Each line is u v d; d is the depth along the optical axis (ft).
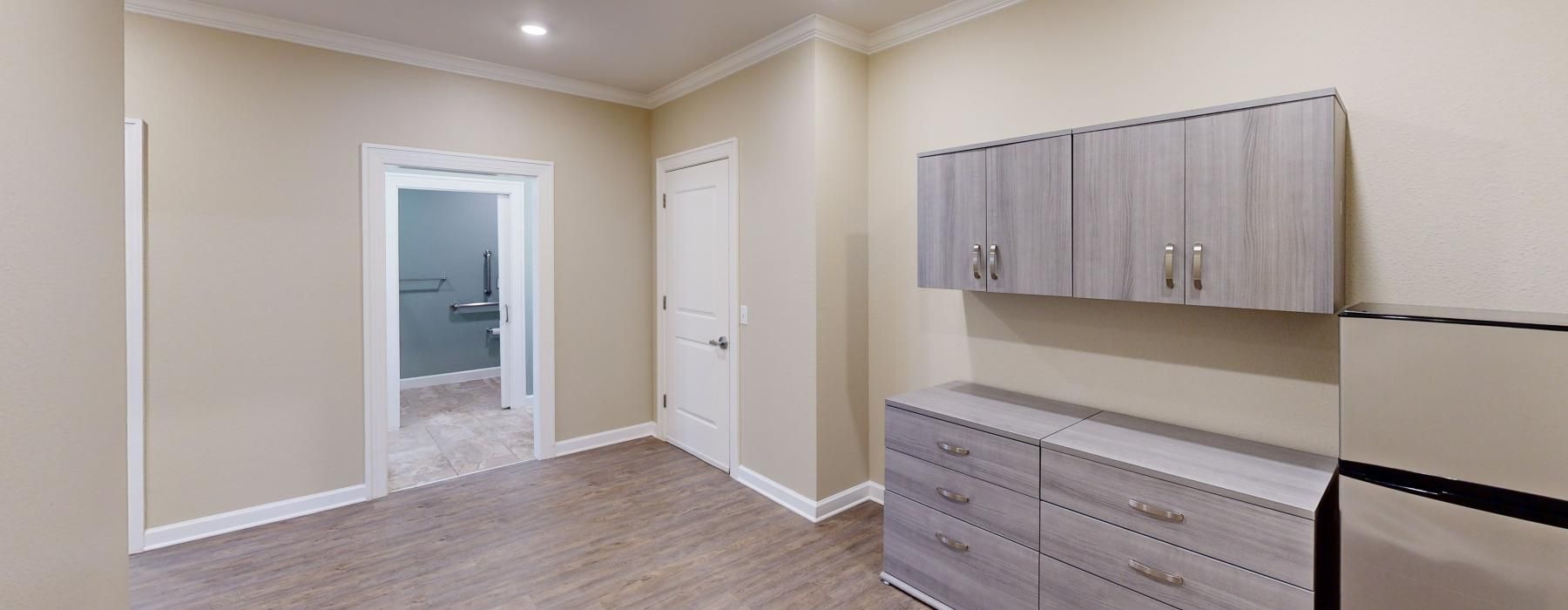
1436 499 4.50
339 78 10.76
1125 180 6.76
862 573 8.88
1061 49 8.40
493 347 23.63
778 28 10.42
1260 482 5.73
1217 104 7.09
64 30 3.13
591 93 13.65
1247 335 6.97
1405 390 4.63
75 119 3.27
